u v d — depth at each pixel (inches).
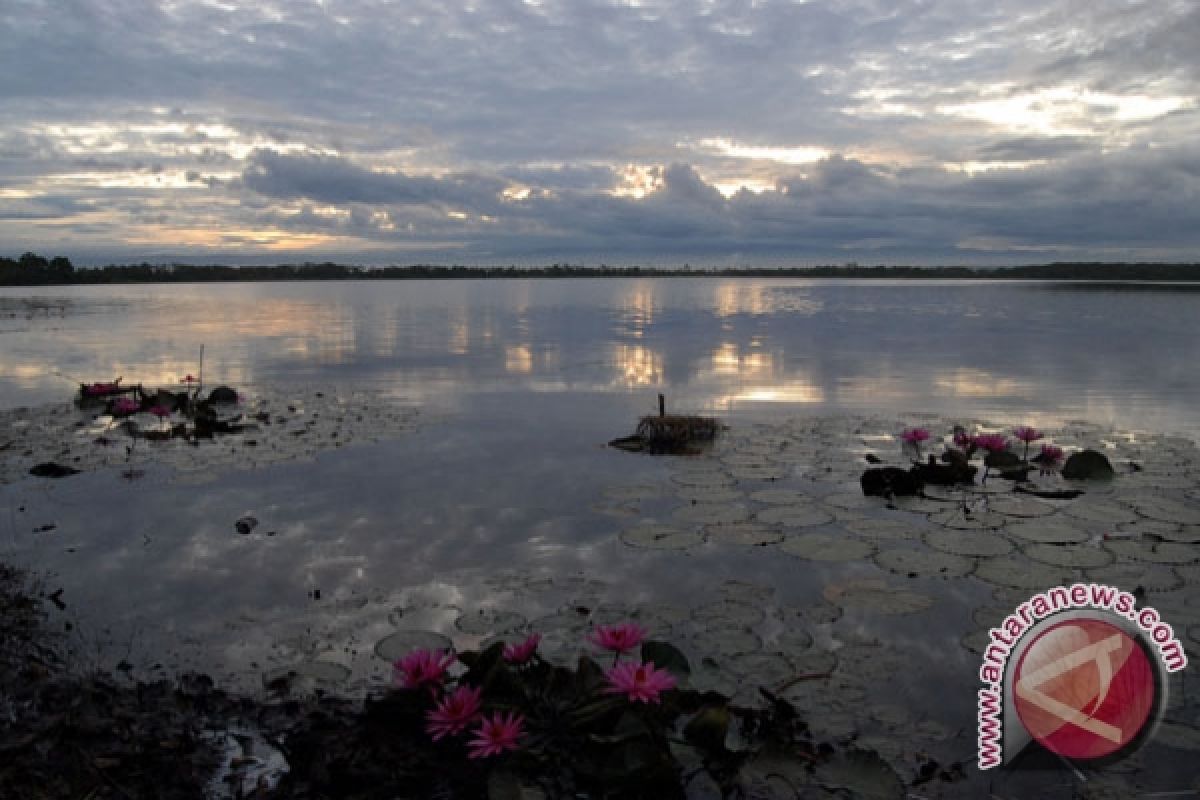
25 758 134.5
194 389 559.5
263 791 129.3
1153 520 253.9
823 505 272.5
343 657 173.6
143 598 204.2
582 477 317.1
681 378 614.9
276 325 1208.8
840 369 666.2
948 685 159.6
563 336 1000.9
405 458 350.9
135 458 350.9
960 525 250.5
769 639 178.9
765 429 407.2
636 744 129.6
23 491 299.3
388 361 737.6
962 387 560.7
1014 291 2751.0
